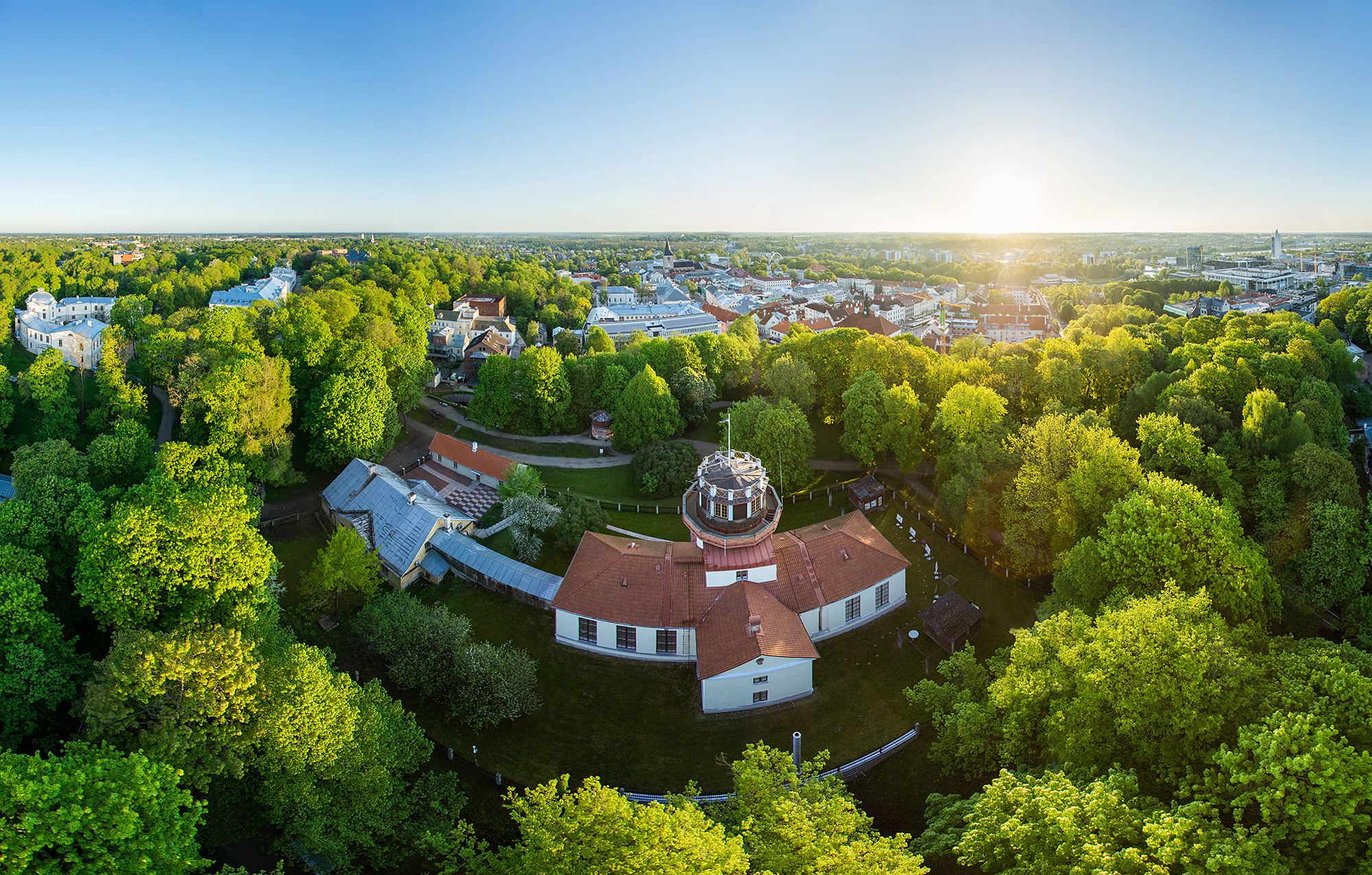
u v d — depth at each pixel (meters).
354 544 71.19
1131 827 34.00
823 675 67.81
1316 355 114.56
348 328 136.12
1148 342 135.12
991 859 37.44
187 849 37.19
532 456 121.50
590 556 74.94
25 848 31.16
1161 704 42.69
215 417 90.06
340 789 45.91
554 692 65.81
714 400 142.88
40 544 61.25
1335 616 65.31
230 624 55.84
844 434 110.31
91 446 81.19
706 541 69.00
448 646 62.00
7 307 163.50
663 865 32.34
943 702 56.94
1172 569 55.94
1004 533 81.56
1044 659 51.03
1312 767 33.47
